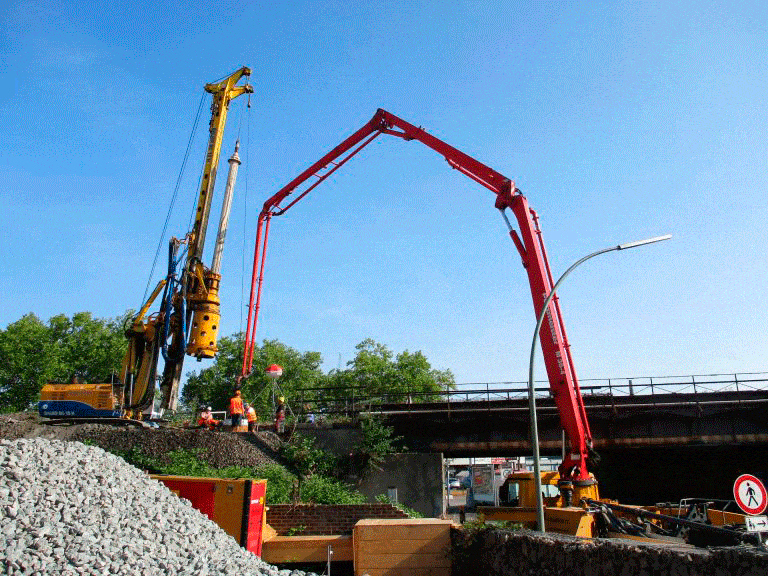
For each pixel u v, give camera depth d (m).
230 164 32.50
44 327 65.25
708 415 29.97
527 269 21.50
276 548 16.47
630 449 31.97
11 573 8.19
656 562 10.45
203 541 11.18
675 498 37.59
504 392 31.75
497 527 14.08
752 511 11.41
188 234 30.36
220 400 67.44
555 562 12.02
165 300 29.39
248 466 23.48
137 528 10.42
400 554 14.65
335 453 27.67
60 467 11.39
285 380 69.00
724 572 9.61
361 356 69.19
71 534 9.48
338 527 18.98
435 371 70.94
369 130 29.50
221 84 33.84
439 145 25.38
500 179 22.95
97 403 27.33
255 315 31.23
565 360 20.17
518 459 53.69
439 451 31.36
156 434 24.94
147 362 29.03
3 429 25.36
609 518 17.27
